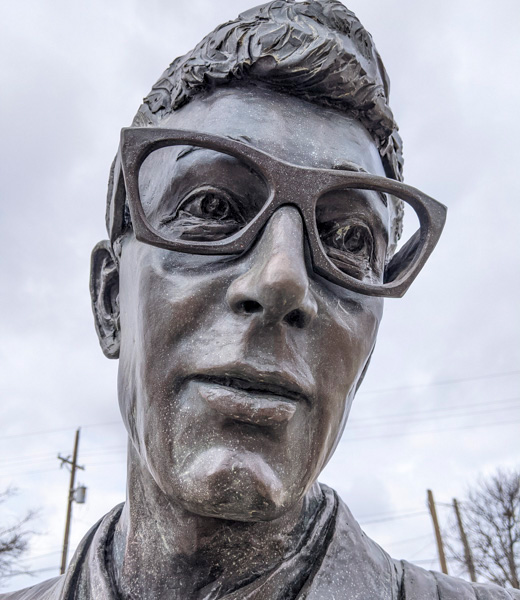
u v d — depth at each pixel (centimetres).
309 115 42
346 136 42
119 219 43
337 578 36
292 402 33
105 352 47
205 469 32
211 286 35
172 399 34
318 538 38
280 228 34
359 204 39
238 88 42
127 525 39
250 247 35
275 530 36
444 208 39
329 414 35
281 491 32
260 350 33
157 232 35
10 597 47
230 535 36
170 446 33
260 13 45
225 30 44
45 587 45
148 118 47
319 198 38
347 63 42
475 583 40
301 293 32
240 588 35
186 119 43
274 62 41
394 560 40
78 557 41
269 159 36
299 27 42
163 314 35
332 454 38
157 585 37
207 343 34
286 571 36
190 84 43
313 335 35
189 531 35
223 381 33
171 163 40
